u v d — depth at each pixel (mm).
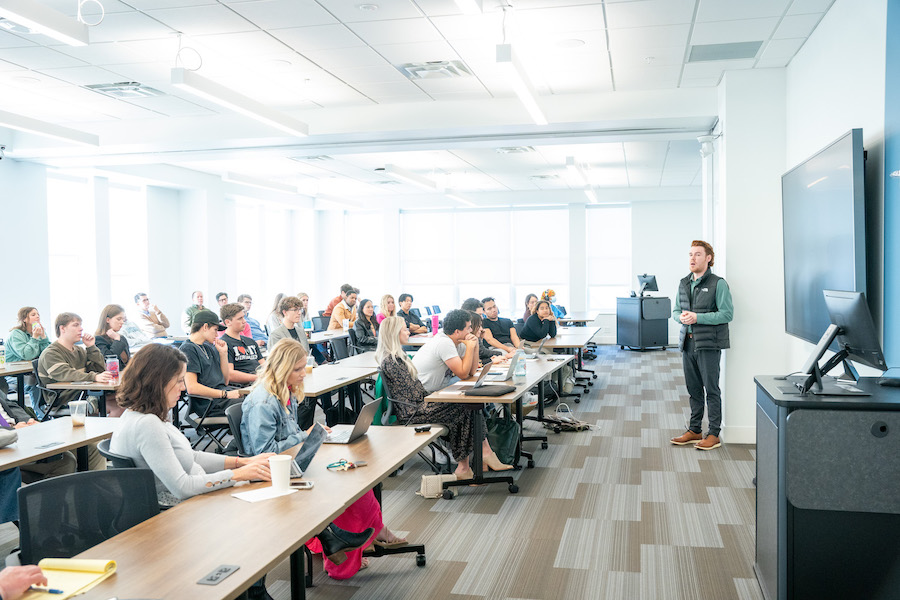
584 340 8148
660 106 6723
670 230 14703
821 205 3766
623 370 10883
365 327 8734
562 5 4625
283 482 2443
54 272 10016
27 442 3361
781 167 5898
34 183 9273
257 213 14453
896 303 3262
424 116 7152
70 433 3564
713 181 7312
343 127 7332
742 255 5949
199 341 5312
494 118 7016
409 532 3984
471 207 15727
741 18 4832
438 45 5395
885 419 2430
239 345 6035
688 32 5113
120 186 11281
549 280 15469
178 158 8789
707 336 5629
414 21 4883
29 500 2096
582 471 5195
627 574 3363
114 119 7801
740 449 5750
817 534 2578
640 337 13477
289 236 15664
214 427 5246
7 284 8953
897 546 2527
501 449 5191
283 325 6879
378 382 5113
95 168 9906
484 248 15742
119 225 11289
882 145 3477
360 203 15312
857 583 2562
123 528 2262
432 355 5164
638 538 3832
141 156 8680
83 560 1777
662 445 5945
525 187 14250
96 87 6527
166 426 2646
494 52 5559
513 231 15617
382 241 16156
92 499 2227
